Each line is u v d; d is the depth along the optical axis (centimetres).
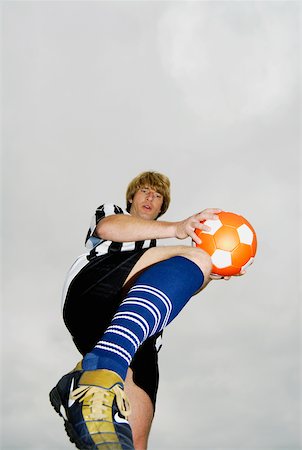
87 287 203
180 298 157
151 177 267
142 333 144
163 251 202
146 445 202
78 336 205
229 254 205
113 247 216
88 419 125
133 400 199
